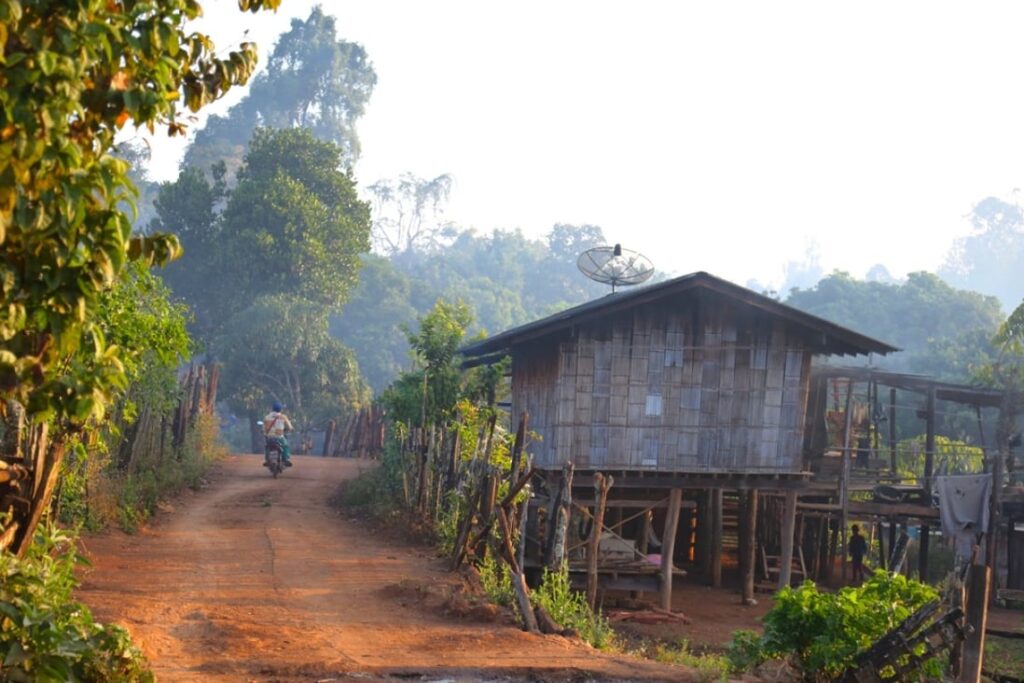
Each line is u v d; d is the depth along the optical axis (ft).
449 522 55.77
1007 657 62.95
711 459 71.36
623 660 34.81
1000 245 440.86
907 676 30.73
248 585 43.93
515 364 81.25
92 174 16.24
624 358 71.15
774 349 72.28
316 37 410.72
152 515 64.13
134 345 38.75
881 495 88.48
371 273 276.62
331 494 83.20
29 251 16.35
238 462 109.09
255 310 183.83
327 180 209.97
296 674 29.78
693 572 87.45
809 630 32.32
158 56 17.63
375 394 238.07
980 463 113.29
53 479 26.99
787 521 73.56
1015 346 92.58
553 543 54.49
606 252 83.10
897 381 90.12
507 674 31.37
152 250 18.62
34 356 17.24
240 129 406.82
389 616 39.32
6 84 15.37
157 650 32.14
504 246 393.70
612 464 70.54
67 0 15.84
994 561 79.61
